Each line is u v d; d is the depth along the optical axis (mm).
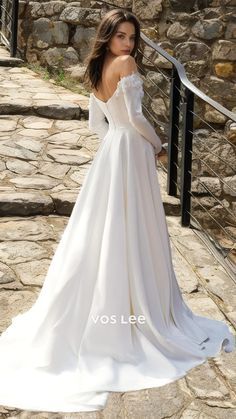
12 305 3539
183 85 5117
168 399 2773
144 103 7672
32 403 2682
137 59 7684
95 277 2996
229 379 2973
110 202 2953
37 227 4652
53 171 5590
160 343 3055
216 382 2938
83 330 2975
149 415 2662
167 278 3137
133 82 2867
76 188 5254
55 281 3064
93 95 3201
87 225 3002
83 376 2838
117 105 2969
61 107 6918
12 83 7836
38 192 5105
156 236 3090
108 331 2943
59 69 8484
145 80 7660
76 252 2988
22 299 3613
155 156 3160
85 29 8242
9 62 8586
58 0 8375
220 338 3297
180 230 4824
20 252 4199
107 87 2988
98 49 2963
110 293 2936
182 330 3211
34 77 8312
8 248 4242
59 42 8445
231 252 6965
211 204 7480
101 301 2939
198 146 7562
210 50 7418
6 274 3883
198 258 4340
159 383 2859
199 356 3084
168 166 5266
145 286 3035
